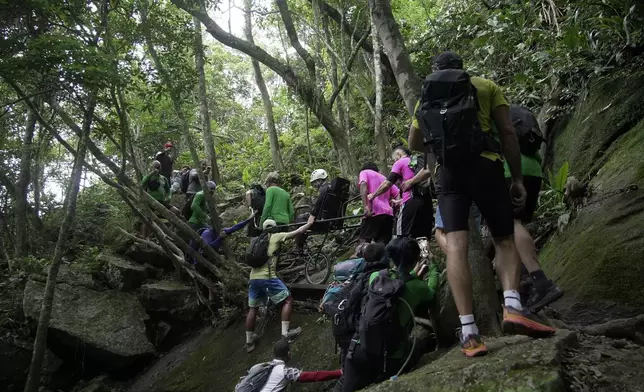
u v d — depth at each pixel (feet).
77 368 28.35
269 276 21.52
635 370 9.16
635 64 18.37
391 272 14.24
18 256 34.40
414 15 40.22
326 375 16.05
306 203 33.22
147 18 25.04
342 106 37.14
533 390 8.29
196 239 26.48
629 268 12.20
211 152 35.63
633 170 14.90
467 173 9.52
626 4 17.99
